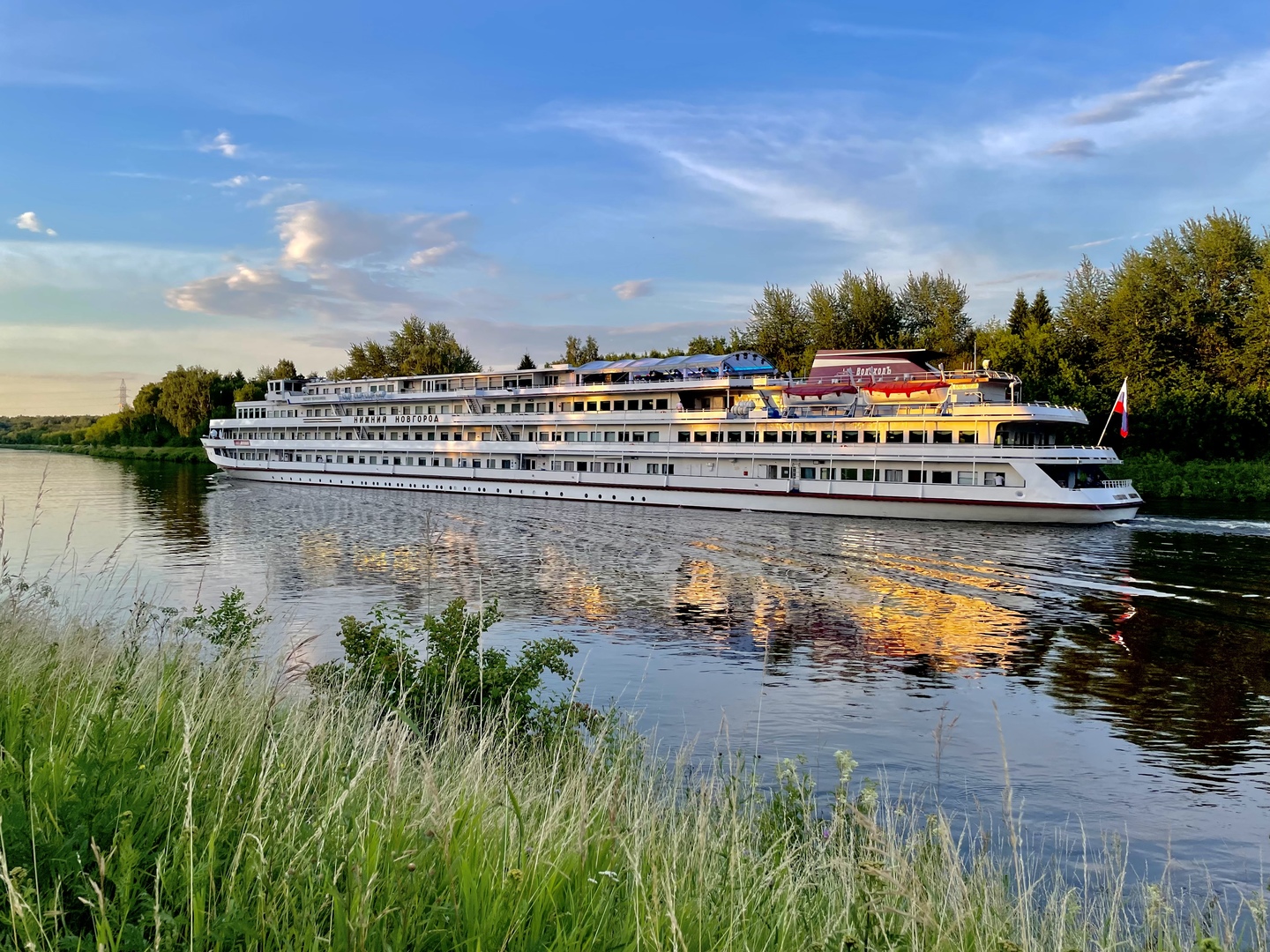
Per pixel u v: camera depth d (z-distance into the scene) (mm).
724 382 64875
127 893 4344
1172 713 19297
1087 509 49531
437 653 14430
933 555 40312
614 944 4777
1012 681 21672
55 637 13867
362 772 6785
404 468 78750
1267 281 75438
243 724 8016
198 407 146250
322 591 33188
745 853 7461
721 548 43281
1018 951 5715
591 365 78000
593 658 23625
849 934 5223
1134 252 86500
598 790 8453
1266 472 68188
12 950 3949
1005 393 58281
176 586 33500
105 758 5727
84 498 70812
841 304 107312
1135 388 80062
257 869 4754
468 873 4852
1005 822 13844
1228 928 9836
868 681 21609
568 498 69125
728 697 20344
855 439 58406
